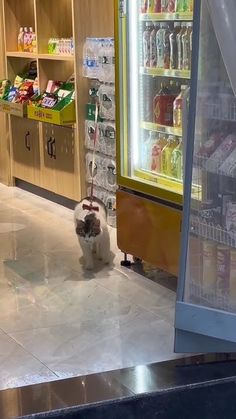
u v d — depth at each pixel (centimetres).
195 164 188
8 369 219
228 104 187
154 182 289
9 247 344
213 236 192
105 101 361
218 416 164
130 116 299
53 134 419
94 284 292
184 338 191
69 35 431
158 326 249
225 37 179
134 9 289
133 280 296
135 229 296
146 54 292
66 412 153
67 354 229
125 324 251
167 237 276
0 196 457
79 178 396
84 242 305
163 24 290
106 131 365
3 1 460
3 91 466
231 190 192
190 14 262
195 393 161
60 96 403
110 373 170
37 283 293
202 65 184
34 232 370
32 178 455
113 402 156
